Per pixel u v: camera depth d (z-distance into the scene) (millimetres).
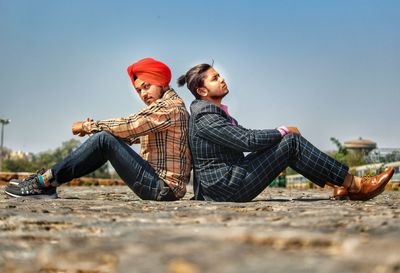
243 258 1532
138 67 4422
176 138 4348
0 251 1928
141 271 1436
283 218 2570
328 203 4008
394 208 3293
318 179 4281
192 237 1899
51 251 1771
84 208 3463
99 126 4305
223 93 4383
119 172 4371
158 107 4281
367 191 4262
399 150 19359
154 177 4320
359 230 2057
